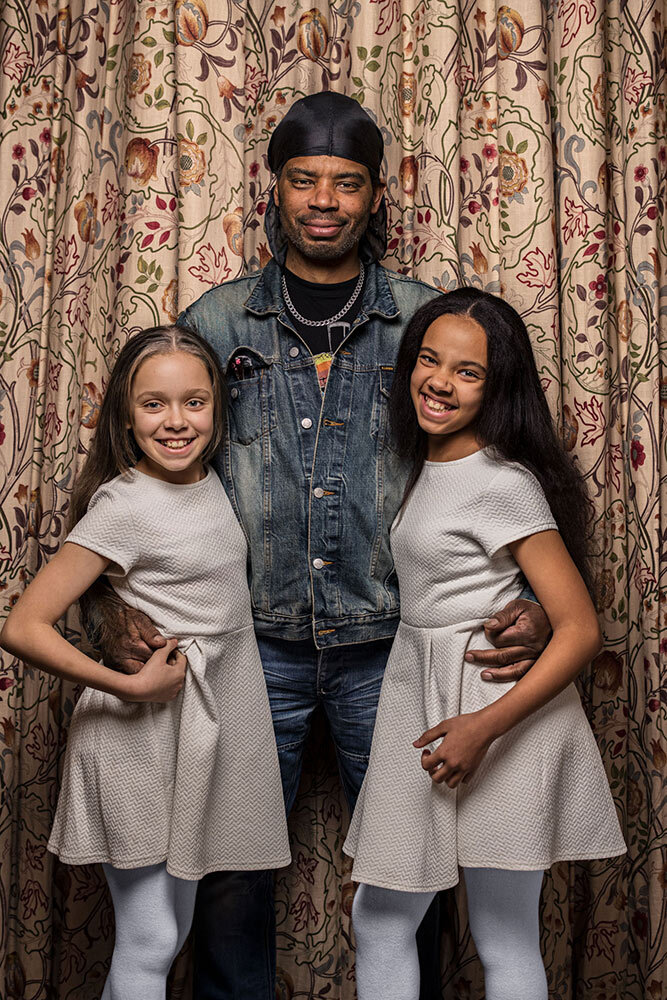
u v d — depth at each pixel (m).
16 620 1.28
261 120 1.79
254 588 1.51
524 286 1.76
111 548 1.32
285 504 1.50
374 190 1.59
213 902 1.52
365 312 1.53
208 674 1.36
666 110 1.78
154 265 1.74
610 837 1.34
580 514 1.46
